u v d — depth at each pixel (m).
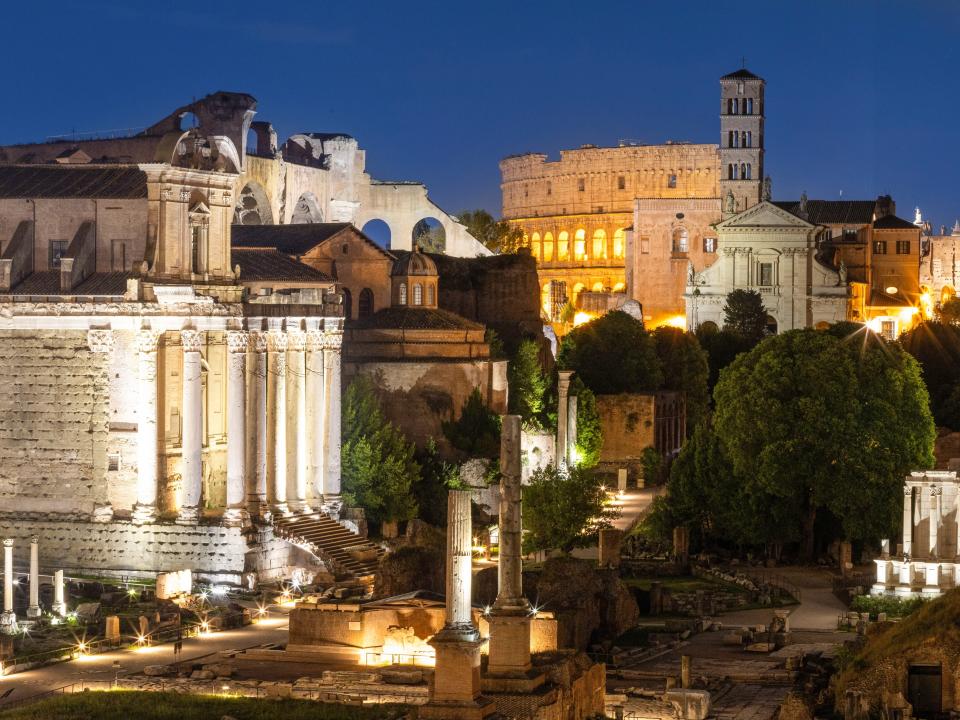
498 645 85.19
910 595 123.81
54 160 181.50
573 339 193.12
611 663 103.94
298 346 129.88
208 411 132.50
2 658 100.81
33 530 125.31
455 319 161.12
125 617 111.62
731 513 143.38
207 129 158.50
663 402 188.50
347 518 134.25
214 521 122.31
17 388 126.25
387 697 91.94
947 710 93.25
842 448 139.25
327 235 163.12
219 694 93.75
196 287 124.31
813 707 92.25
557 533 135.12
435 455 152.62
